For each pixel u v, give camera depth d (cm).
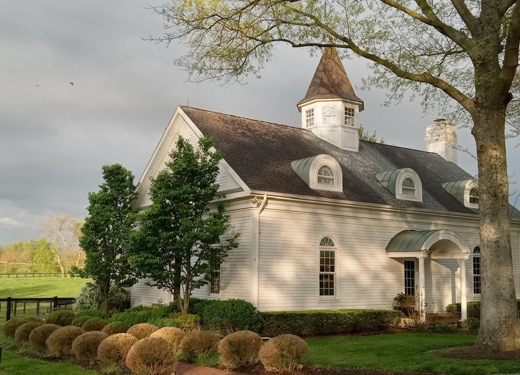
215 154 1844
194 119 2255
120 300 2534
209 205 2084
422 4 1530
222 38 1714
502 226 1417
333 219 2097
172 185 1788
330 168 2156
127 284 2270
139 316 1808
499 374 1067
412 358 1252
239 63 1755
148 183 2544
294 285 1944
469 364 1156
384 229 2267
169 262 1809
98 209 2212
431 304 2425
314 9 1672
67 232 8125
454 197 2727
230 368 1181
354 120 2794
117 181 2291
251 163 2064
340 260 2097
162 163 2514
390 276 2255
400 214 2328
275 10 1689
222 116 2439
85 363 1304
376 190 2364
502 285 1384
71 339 1423
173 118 2373
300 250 1978
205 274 1983
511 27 1317
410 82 1656
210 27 1675
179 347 1363
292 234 1967
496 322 1360
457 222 2573
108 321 1788
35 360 1334
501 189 1429
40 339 1479
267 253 1891
